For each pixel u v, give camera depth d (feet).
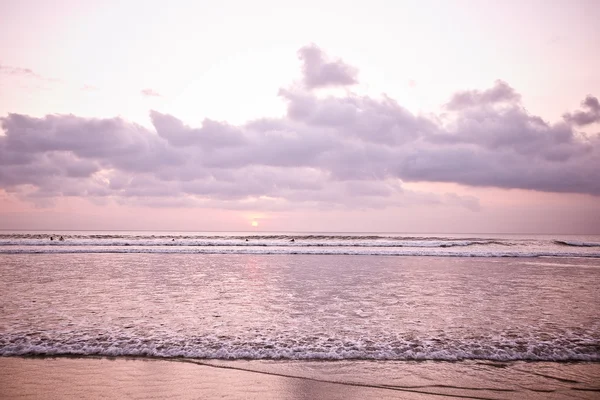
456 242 134.51
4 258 79.20
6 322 28.78
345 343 24.49
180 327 27.86
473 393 17.58
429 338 25.59
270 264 72.23
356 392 17.58
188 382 18.58
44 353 22.38
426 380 19.03
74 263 70.38
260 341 24.75
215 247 115.85
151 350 22.82
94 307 34.19
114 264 69.67
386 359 21.93
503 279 53.57
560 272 62.08
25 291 42.09
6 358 21.67
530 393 17.61
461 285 48.08
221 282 49.62
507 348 23.65
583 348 23.62
